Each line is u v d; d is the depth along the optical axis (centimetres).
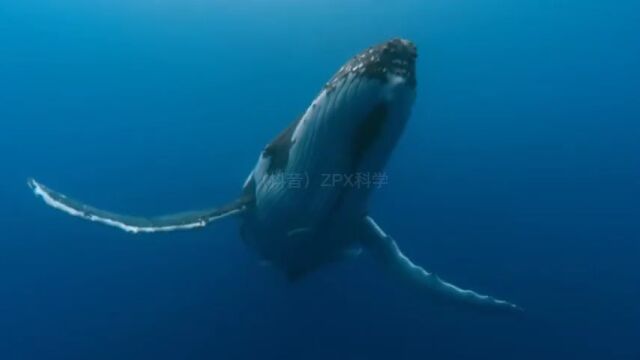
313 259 675
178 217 627
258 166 658
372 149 516
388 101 471
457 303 700
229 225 888
